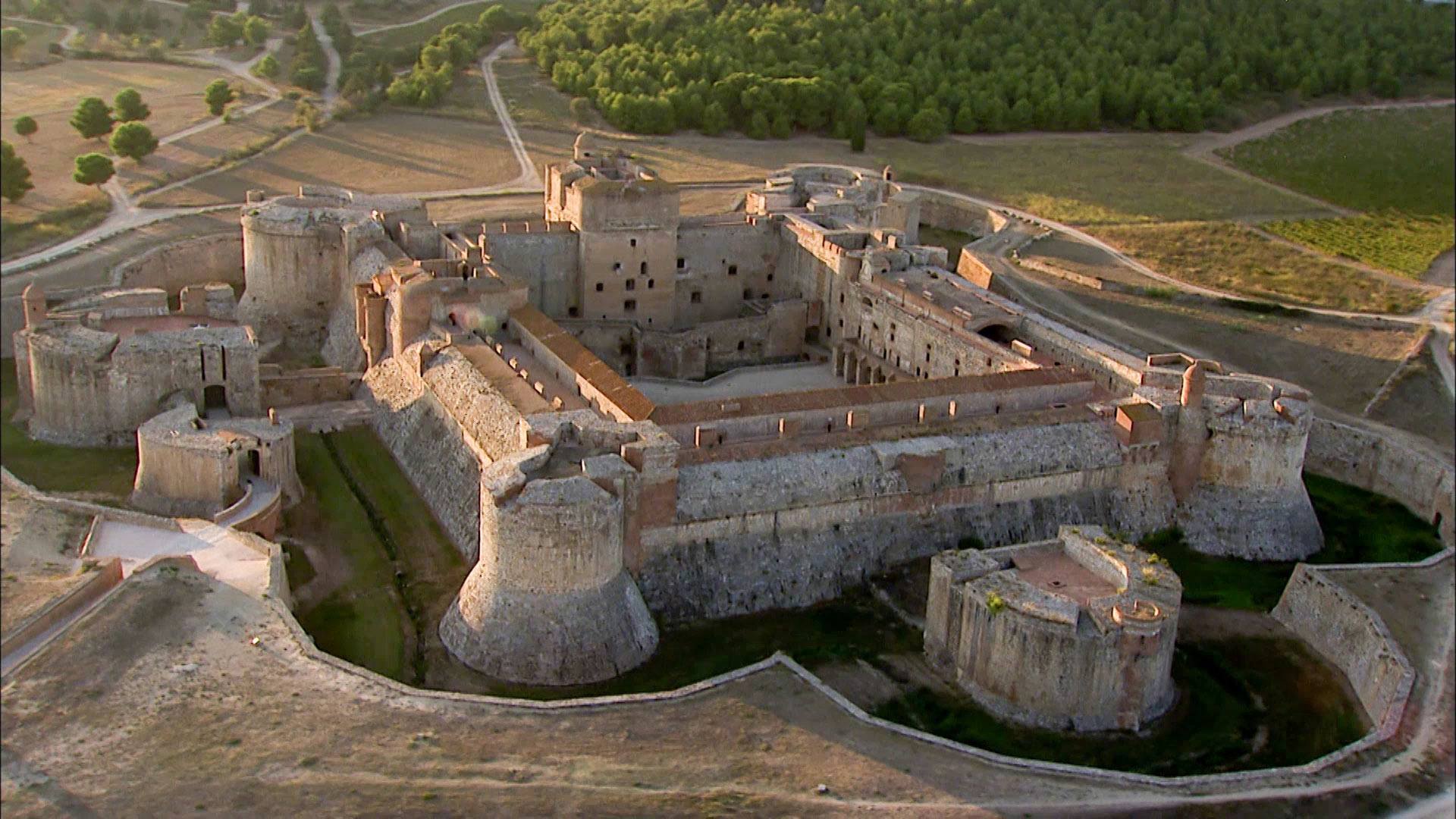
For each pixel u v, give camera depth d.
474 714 92.44
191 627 100.25
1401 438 146.25
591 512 100.75
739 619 111.06
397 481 132.62
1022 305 186.00
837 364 167.75
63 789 81.94
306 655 98.19
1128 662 98.69
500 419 120.81
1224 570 125.06
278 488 126.25
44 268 185.00
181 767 84.44
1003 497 121.94
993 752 95.31
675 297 179.88
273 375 148.25
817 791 85.56
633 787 84.75
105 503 125.94
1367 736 98.50
